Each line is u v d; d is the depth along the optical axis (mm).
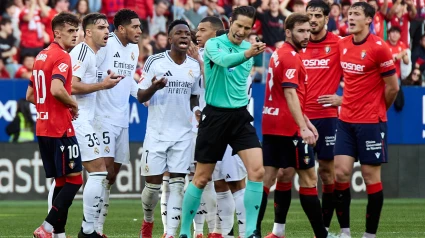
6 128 50750
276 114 26750
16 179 51094
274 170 27375
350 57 28141
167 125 29078
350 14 28000
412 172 56250
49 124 26438
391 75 27812
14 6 54750
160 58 29156
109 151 30406
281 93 26625
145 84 29188
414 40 59156
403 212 45438
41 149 26953
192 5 55906
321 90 31062
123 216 42688
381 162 28188
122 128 30922
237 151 25719
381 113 28219
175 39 28766
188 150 29062
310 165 26734
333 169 31266
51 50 26438
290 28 26219
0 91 50625
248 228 25547
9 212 44844
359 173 55250
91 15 29297
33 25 55094
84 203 28375
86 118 28703
